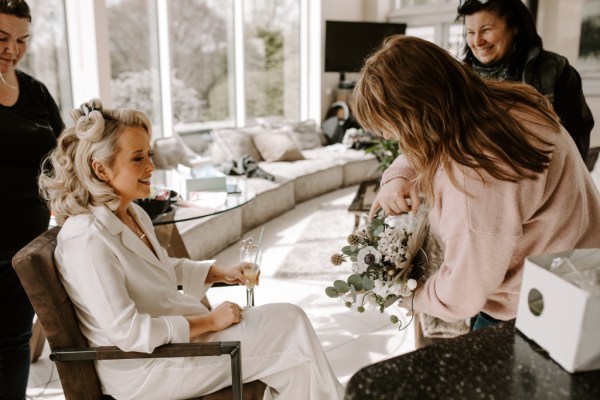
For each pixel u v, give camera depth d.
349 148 6.93
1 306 1.77
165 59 5.33
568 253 0.80
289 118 7.39
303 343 1.53
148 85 5.25
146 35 5.15
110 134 1.42
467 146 0.92
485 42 1.89
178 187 2.99
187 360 1.45
